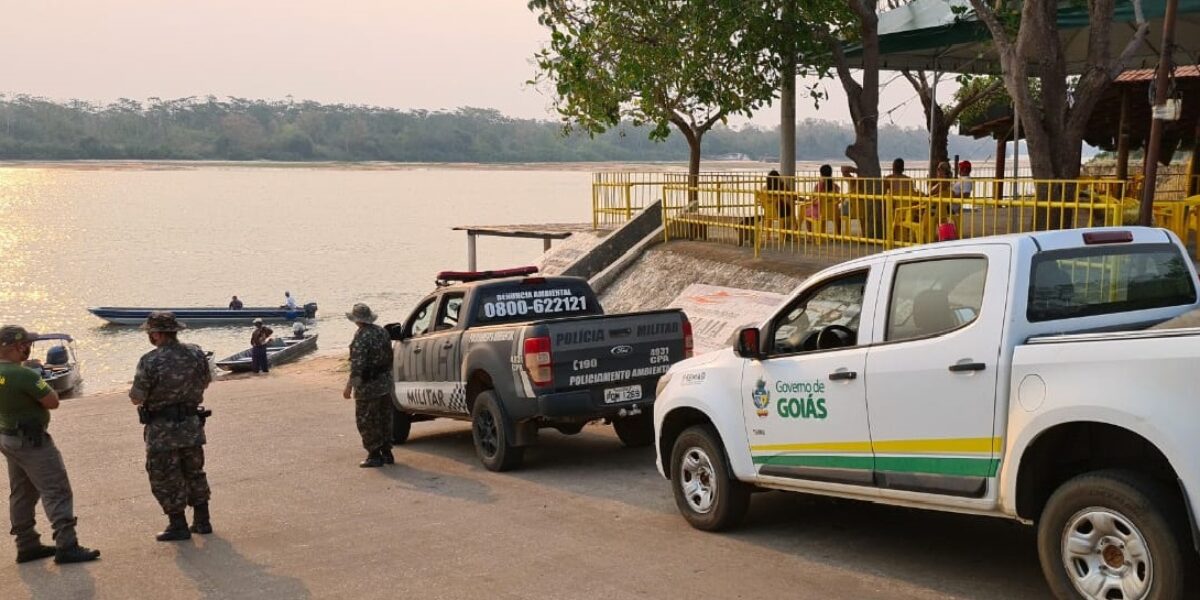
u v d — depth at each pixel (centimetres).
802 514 777
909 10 1650
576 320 976
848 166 1634
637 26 1798
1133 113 1777
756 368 693
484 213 11644
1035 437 513
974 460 552
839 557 662
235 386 1911
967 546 671
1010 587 587
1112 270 572
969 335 554
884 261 621
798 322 680
